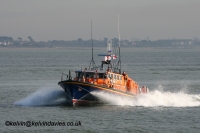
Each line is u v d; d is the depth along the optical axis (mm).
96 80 143125
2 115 128875
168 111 137375
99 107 141375
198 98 162875
